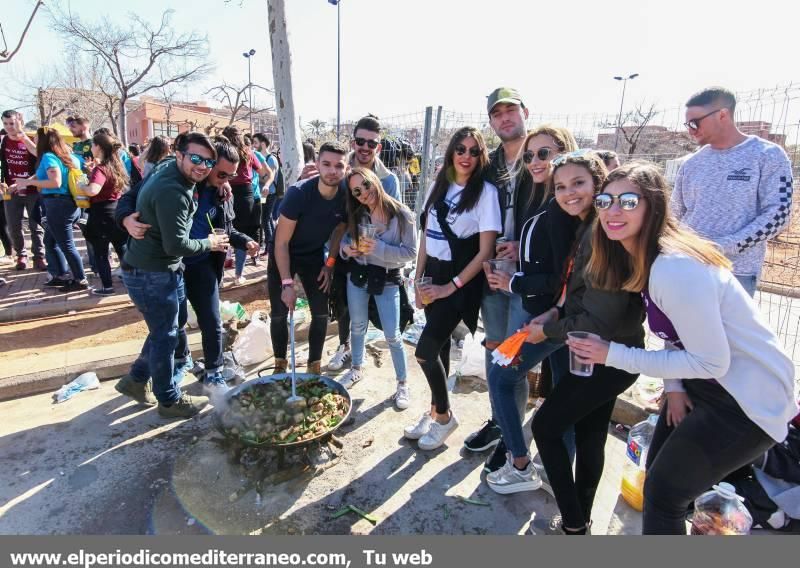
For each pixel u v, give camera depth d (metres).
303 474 2.77
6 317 4.84
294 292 3.23
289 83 5.55
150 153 4.98
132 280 2.92
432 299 2.75
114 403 3.48
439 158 5.68
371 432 3.22
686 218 3.06
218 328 3.53
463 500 2.61
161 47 22.03
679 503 1.75
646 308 1.77
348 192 3.12
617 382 1.97
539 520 2.41
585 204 2.02
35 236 6.62
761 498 2.36
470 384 3.89
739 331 1.57
